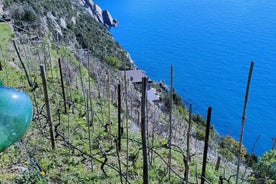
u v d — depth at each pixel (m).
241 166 21.30
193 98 76.31
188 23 136.00
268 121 65.00
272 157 14.11
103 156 13.20
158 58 104.69
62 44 34.88
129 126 18.09
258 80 84.69
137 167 13.30
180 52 106.94
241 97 75.75
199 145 22.62
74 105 17.56
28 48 26.08
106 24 137.62
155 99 44.56
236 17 136.00
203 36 120.62
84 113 17.39
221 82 84.56
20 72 21.73
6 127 4.61
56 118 15.98
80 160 12.92
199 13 146.12
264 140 57.88
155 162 13.98
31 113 4.89
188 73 91.19
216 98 76.50
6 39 28.22
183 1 163.12
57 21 66.19
